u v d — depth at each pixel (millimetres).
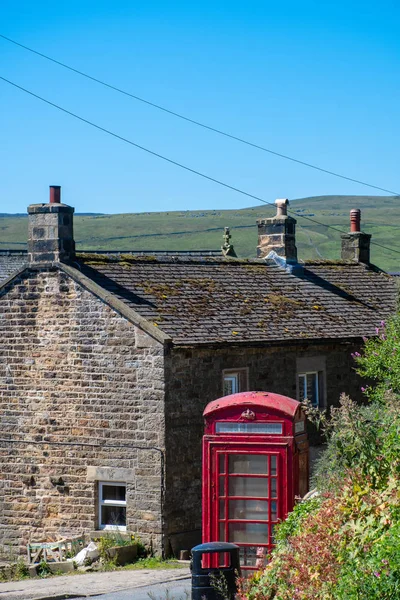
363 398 30078
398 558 11898
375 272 35688
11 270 36938
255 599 14219
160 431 24609
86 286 25719
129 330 25125
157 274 28250
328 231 195000
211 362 25797
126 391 25141
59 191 26953
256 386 26875
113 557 23922
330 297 31594
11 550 26500
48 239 26453
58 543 24859
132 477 25031
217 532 18797
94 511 25547
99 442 25500
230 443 18781
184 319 26062
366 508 13805
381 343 26078
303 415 19094
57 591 19891
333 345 29031
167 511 24641
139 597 18656
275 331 27594
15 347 26797
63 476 25984
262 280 30938
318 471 18531
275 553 15211
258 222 33125
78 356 25891
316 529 14234
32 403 26500
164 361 24562
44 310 26438
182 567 23172
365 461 14648
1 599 19203
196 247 186250
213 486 18891
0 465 26812
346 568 12602
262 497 18625
